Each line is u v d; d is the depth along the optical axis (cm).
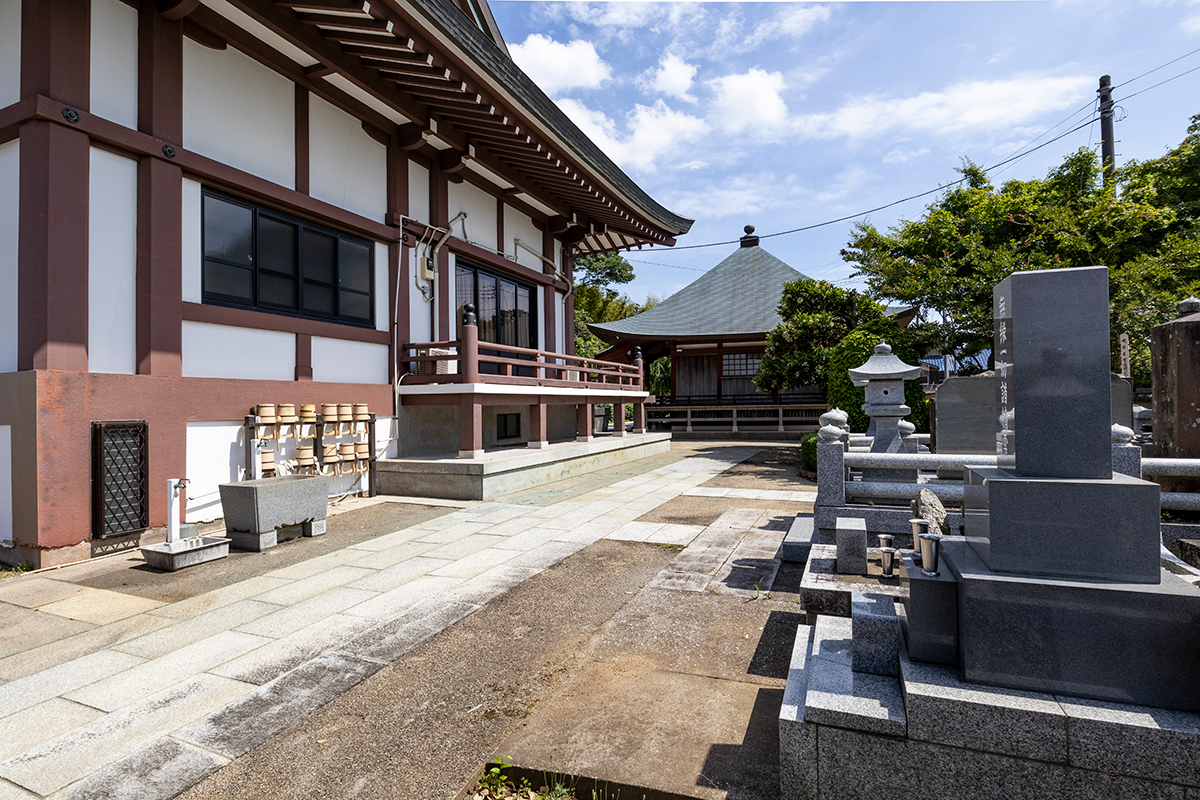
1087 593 198
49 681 326
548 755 253
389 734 272
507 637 378
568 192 1275
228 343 708
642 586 468
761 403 2145
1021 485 214
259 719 285
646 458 1427
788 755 218
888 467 495
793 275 2556
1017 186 1377
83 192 572
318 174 831
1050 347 223
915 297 1280
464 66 785
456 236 1097
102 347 590
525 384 1023
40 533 530
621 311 3588
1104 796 184
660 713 284
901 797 205
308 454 762
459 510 777
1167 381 497
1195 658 189
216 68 698
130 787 236
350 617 414
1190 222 1328
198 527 631
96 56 590
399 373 958
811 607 363
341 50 773
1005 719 192
